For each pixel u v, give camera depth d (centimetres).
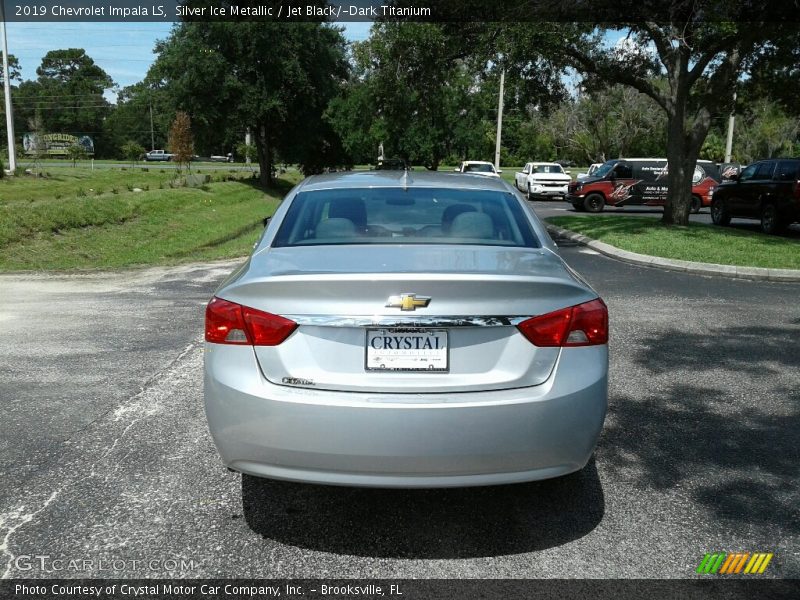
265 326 293
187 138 3672
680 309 803
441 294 289
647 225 1673
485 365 294
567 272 328
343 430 282
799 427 457
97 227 1850
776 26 1341
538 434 289
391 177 446
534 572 295
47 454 402
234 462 302
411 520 338
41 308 798
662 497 361
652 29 1542
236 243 1909
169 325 713
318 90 4003
